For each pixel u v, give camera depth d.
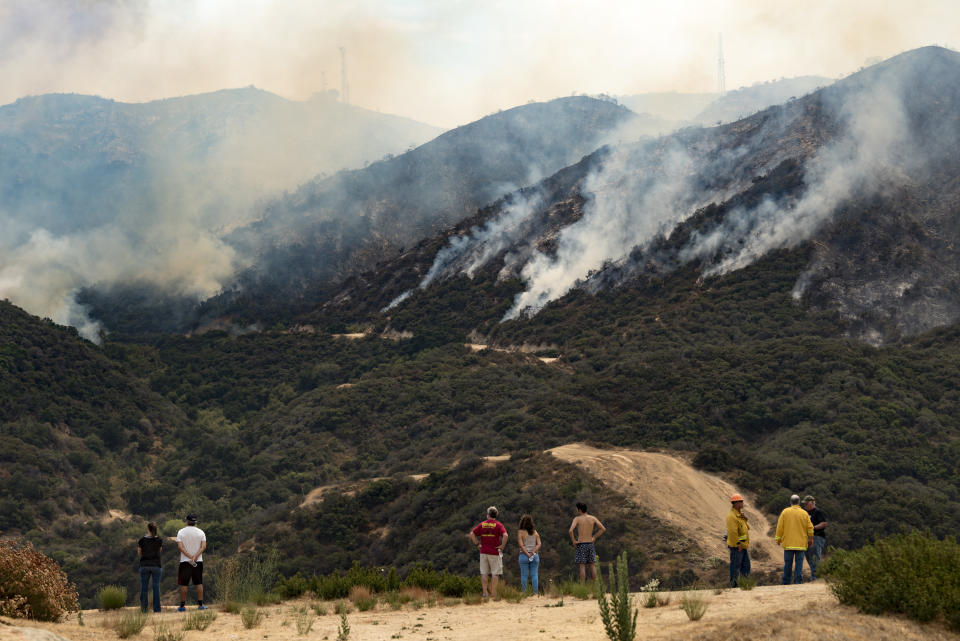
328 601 17.19
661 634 9.02
